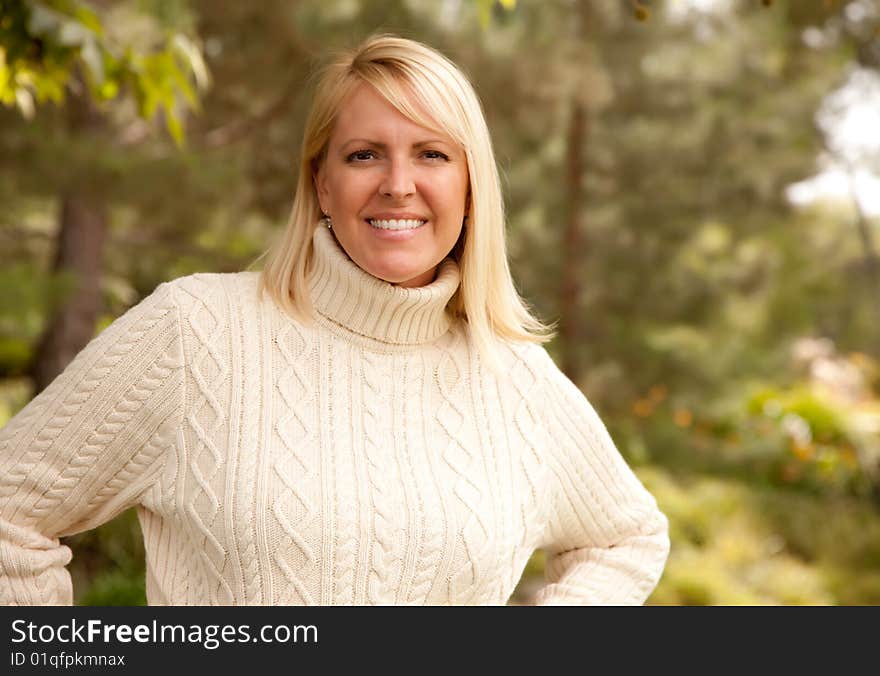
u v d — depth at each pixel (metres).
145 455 2.03
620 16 10.42
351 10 8.62
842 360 17.03
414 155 2.12
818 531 9.42
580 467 2.39
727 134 11.04
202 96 9.08
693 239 11.80
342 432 2.07
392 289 2.14
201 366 2.04
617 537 2.49
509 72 8.73
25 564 1.99
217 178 7.27
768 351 13.42
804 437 12.66
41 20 2.88
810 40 10.99
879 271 15.18
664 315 11.67
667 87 10.95
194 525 1.96
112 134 7.96
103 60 3.19
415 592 2.03
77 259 9.18
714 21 11.11
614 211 11.55
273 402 2.05
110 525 6.71
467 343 2.34
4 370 13.36
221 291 2.16
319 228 2.21
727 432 13.02
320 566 1.95
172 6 5.03
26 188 7.20
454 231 2.17
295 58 8.84
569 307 11.32
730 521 9.20
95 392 2.00
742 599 7.27
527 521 2.23
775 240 14.11
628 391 11.66
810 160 11.90
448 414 2.21
